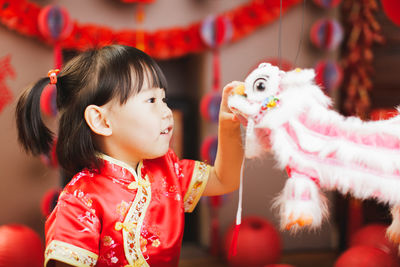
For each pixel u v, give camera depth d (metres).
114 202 0.90
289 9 2.48
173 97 2.68
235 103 0.85
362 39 2.41
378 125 0.84
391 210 0.91
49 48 2.21
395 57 2.42
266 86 0.83
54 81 0.95
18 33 2.17
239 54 2.45
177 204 0.99
